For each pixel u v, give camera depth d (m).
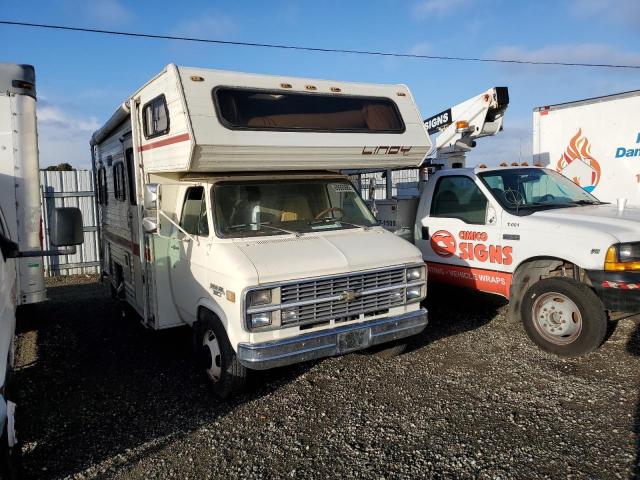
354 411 4.55
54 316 8.34
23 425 4.48
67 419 4.59
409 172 13.46
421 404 4.64
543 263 5.88
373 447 3.97
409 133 5.68
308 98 5.26
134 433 4.30
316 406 4.68
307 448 3.99
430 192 7.21
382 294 4.89
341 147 5.20
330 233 5.30
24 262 5.93
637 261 5.10
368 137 5.39
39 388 5.30
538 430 4.10
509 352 5.76
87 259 12.41
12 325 3.96
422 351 5.91
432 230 7.08
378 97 5.68
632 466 3.55
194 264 5.10
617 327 6.39
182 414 4.62
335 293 4.62
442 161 8.38
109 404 4.88
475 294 8.23
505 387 4.89
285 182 5.57
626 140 8.43
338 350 4.60
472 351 5.84
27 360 6.19
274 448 4.01
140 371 5.71
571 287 5.38
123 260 7.17
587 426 4.12
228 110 4.79
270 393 4.98
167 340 6.79
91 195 12.29
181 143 4.71
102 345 6.69
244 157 4.82
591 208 6.21
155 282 5.68
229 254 4.57
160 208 5.50
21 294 5.97
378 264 4.86
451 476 3.57
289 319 4.42
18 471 3.54
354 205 5.87
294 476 3.64
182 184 5.58
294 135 4.98
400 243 5.25
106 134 7.61
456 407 4.55
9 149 5.76
